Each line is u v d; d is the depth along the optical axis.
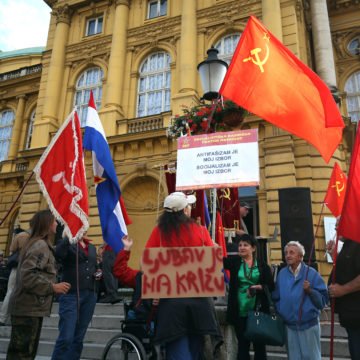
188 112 7.05
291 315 4.25
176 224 3.36
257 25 5.36
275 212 12.37
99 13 19.80
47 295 3.97
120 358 5.96
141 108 17.11
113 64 17.47
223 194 7.25
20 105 22.97
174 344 3.12
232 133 4.90
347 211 3.68
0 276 10.34
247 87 5.07
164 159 14.77
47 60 20.02
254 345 4.71
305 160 12.88
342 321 3.66
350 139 14.24
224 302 6.30
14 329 3.86
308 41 17.42
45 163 4.78
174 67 16.73
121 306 8.05
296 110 5.02
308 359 4.11
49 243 4.27
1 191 20.47
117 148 15.62
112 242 5.54
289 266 4.56
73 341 4.85
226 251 6.52
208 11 16.88
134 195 15.59
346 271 3.70
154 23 17.89
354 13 18.50
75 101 18.78
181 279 3.14
